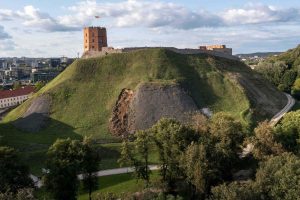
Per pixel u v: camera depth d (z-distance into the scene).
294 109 125.81
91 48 170.50
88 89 122.25
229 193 48.84
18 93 190.12
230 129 73.19
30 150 91.69
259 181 54.25
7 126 103.62
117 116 109.62
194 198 64.94
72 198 62.91
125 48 140.25
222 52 154.38
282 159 59.53
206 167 61.03
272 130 75.31
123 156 72.50
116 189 71.44
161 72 126.88
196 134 73.50
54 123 109.25
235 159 70.88
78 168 63.22
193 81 126.50
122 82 123.94
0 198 42.03
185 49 145.00
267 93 133.50
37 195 64.56
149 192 53.66
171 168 69.00
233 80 127.56
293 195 50.69
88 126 106.94
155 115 107.56
